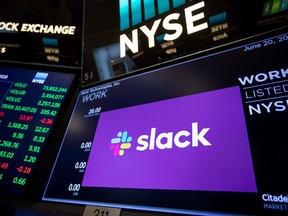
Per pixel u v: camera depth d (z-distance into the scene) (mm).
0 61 1515
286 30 933
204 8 1134
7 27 1599
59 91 1354
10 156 1117
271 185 667
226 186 722
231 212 676
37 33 1583
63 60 1496
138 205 814
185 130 899
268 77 861
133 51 1272
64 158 1094
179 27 1180
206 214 703
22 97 1330
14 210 1007
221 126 836
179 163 836
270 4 1004
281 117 759
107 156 1000
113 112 1135
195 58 1085
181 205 752
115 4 1417
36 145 1147
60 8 2014
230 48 1017
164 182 823
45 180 1055
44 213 947
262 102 817
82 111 1243
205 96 941
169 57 1159
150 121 1004
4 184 1040
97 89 1289
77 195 943
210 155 798
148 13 1292
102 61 1344
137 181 871
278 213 624
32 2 1951
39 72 1466
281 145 714
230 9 1070
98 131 1106
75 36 1544
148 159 904
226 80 939
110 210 840
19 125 1216
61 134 1196
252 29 1007
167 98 1030
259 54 933
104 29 1403
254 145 749
